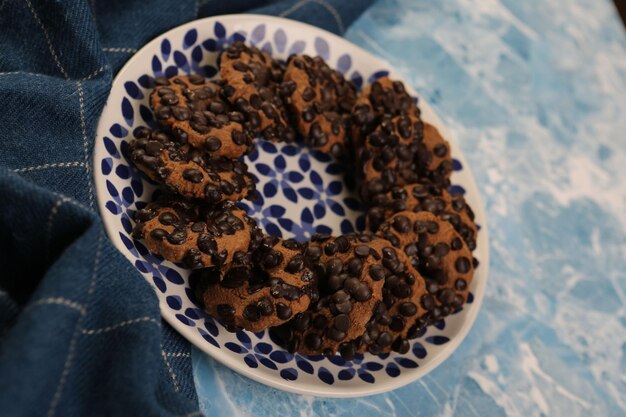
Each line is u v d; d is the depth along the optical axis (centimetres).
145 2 57
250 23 61
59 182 50
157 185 54
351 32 70
